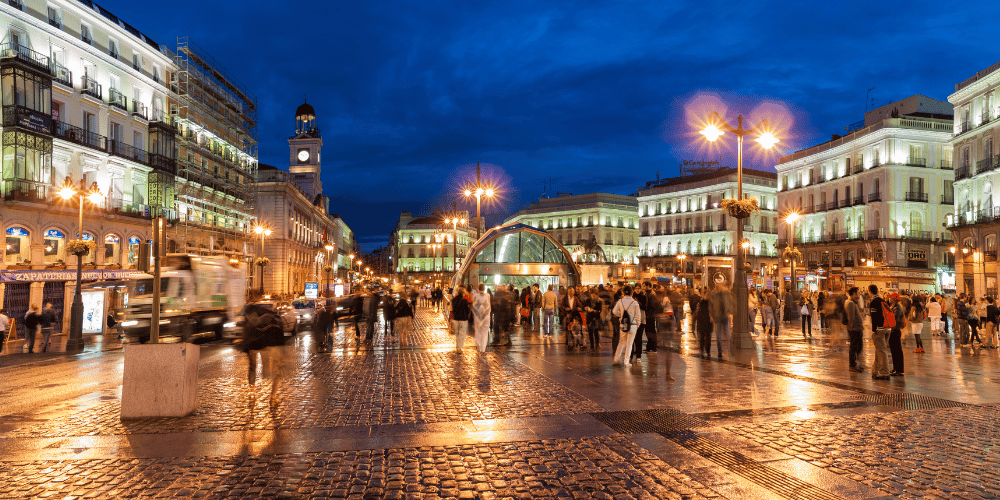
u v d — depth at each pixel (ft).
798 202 236.02
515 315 81.15
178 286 74.74
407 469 19.81
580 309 56.70
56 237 108.78
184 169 160.25
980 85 148.46
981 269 141.08
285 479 18.81
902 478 18.53
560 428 25.16
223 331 82.74
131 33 136.05
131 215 127.75
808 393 32.83
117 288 108.78
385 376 40.27
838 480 18.37
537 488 17.93
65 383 40.24
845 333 75.36
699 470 19.45
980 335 72.43
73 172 114.32
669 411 28.32
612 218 356.38
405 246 431.02
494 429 25.08
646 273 296.92
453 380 38.27
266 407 29.89
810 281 187.93
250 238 217.36
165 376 27.63
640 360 47.60
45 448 22.45
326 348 57.98
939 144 194.08
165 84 153.99
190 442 23.17
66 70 113.09
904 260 189.06
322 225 352.49
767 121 61.57
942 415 27.25
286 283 243.40
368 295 65.92
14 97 98.53
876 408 28.81
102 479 18.83
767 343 63.57
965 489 17.52
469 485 18.21
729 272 143.84
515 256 112.37
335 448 22.27
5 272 74.59
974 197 151.43
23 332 97.60
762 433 24.08
